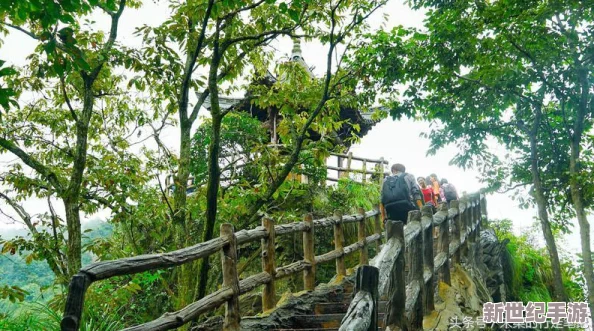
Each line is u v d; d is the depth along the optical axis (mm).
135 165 9328
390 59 9719
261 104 8852
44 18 4320
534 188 10680
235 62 8875
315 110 8570
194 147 12383
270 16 9117
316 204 12742
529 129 10992
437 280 7105
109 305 7164
